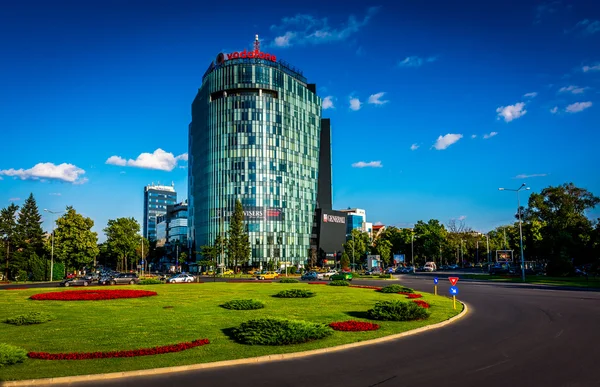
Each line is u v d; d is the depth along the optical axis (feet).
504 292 137.90
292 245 463.42
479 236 555.69
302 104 503.20
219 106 460.14
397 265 486.79
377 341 57.72
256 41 479.00
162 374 42.86
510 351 51.67
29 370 43.06
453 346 54.85
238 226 365.61
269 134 460.55
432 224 489.26
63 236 292.81
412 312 74.59
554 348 53.01
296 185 480.23
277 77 474.49
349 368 44.60
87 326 68.18
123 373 42.09
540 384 38.58
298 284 186.39
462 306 94.58
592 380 39.58
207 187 458.50
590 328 67.21
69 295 118.21
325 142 554.87
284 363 46.73
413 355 50.08
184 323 71.00
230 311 86.38
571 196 306.55
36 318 71.31
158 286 173.99
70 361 46.60
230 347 53.01
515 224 344.28
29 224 308.60
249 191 445.78
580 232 282.56
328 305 97.09
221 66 467.93
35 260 285.43
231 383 39.65
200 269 448.65
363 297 117.08
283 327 56.65
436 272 378.94
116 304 100.07
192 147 525.75
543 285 172.86
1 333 62.44
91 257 301.84
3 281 282.36
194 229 490.90
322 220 503.20
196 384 39.42
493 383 39.01
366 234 517.55
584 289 150.51
